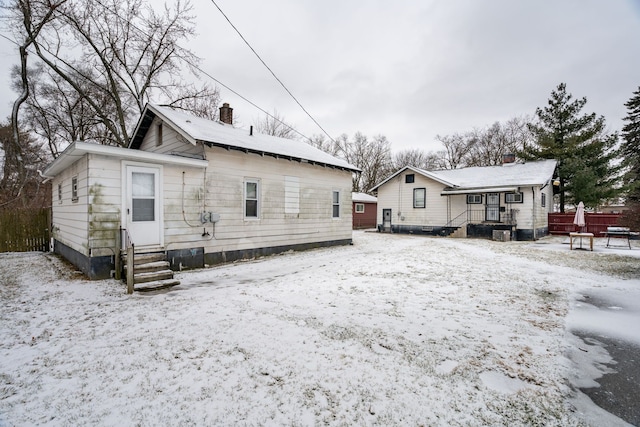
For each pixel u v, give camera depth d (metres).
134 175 7.48
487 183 18.25
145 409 2.43
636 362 3.24
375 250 12.26
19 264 9.00
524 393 2.64
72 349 3.46
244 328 4.01
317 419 2.30
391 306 4.97
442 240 16.66
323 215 12.97
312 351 3.38
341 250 12.27
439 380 2.82
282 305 5.00
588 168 20.41
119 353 3.36
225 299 5.34
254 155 10.24
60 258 10.02
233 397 2.57
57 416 2.36
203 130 9.45
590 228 18.42
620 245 13.79
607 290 6.18
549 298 5.59
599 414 2.38
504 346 3.55
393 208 22.42
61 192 10.19
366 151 45.16
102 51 17.45
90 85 18.75
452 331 3.96
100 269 6.95
